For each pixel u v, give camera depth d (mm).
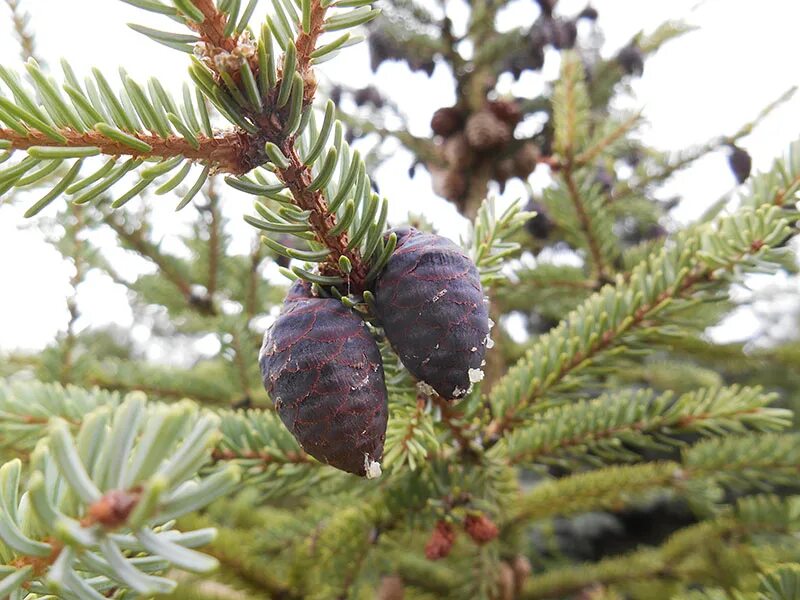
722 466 153
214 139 68
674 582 178
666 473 160
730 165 214
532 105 267
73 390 125
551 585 193
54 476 49
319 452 70
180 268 242
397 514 127
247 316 218
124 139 60
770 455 149
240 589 158
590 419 127
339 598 140
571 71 195
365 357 71
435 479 115
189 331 285
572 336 124
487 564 137
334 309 74
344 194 72
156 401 191
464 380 73
